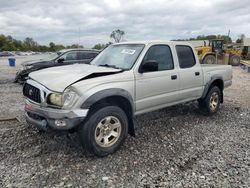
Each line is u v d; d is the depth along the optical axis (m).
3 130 4.76
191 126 5.31
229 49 24.53
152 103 4.52
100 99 3.57
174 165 3.60
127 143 4.35
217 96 6.20
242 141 4.53
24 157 3.73
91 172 3.37
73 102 3.43
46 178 3.19
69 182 3.12
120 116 3.91
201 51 22.20
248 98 8.37
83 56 11.02
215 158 3.83
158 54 4.69
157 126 5.27
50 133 4.58
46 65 10.11
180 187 3.06
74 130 3.71
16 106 6.68
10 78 13.02
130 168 3.49
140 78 4.22
